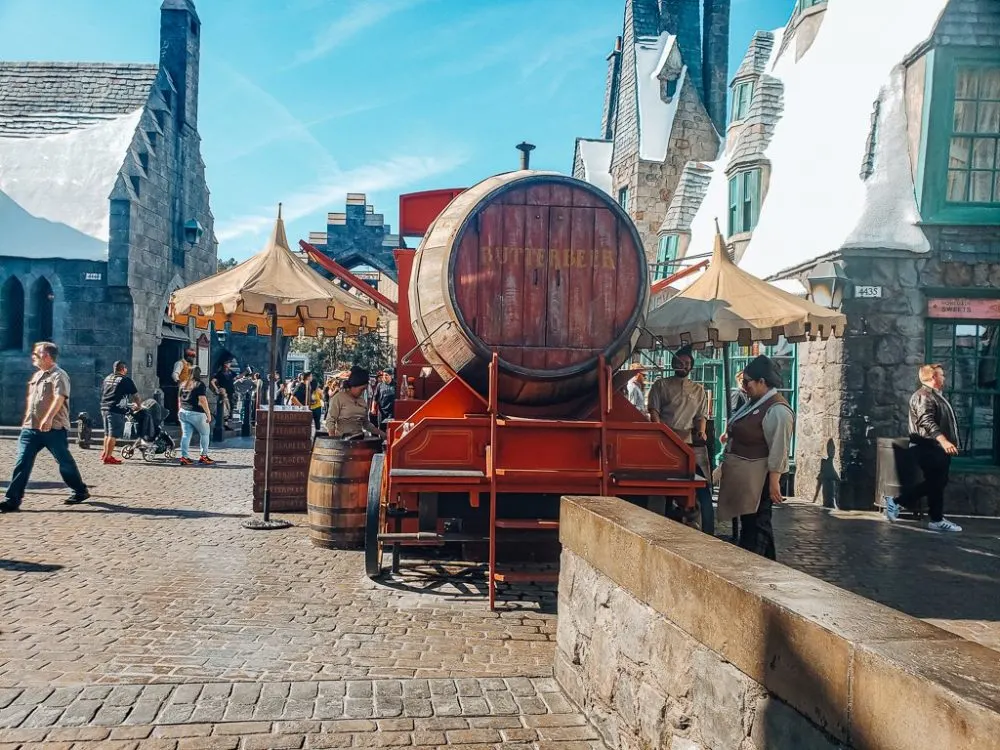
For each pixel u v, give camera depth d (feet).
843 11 50.62
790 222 43.91
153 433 49.67
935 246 36.04
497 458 18.83
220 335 89.76
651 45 83.66
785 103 52.49
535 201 19.52
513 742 11.48
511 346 19.33
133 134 70.64
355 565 22.47
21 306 66.85
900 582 22.29
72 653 14.52
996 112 36.50
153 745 10.92
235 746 11.00
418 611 18.11
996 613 19.24
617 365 20.17
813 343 38.88
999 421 36.42
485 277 19.33
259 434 30.76
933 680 5.41
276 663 14.38
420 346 21.33
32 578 19.89
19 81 78.89
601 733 11.58
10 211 67.92
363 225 114.11
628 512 12.26
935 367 32.07
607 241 19.63
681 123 77.41
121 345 66.33
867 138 38.78
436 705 12.69
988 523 33.06
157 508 31.04
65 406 30.71
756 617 7.64
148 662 14.17
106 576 20.36
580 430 19.08
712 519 20.10
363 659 14.78
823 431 37.65
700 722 8.78
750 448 21.08
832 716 6.45
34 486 35.83
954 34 36.11
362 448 24.73
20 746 10.74
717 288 25.82
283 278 26.89
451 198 27.20
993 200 36.32
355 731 11.63
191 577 20.56
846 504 35.78
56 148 73.00
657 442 19.27
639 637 10.46
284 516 30.07
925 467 31.19
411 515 22.22
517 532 20.49
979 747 4.92
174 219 76.79
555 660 13.96
